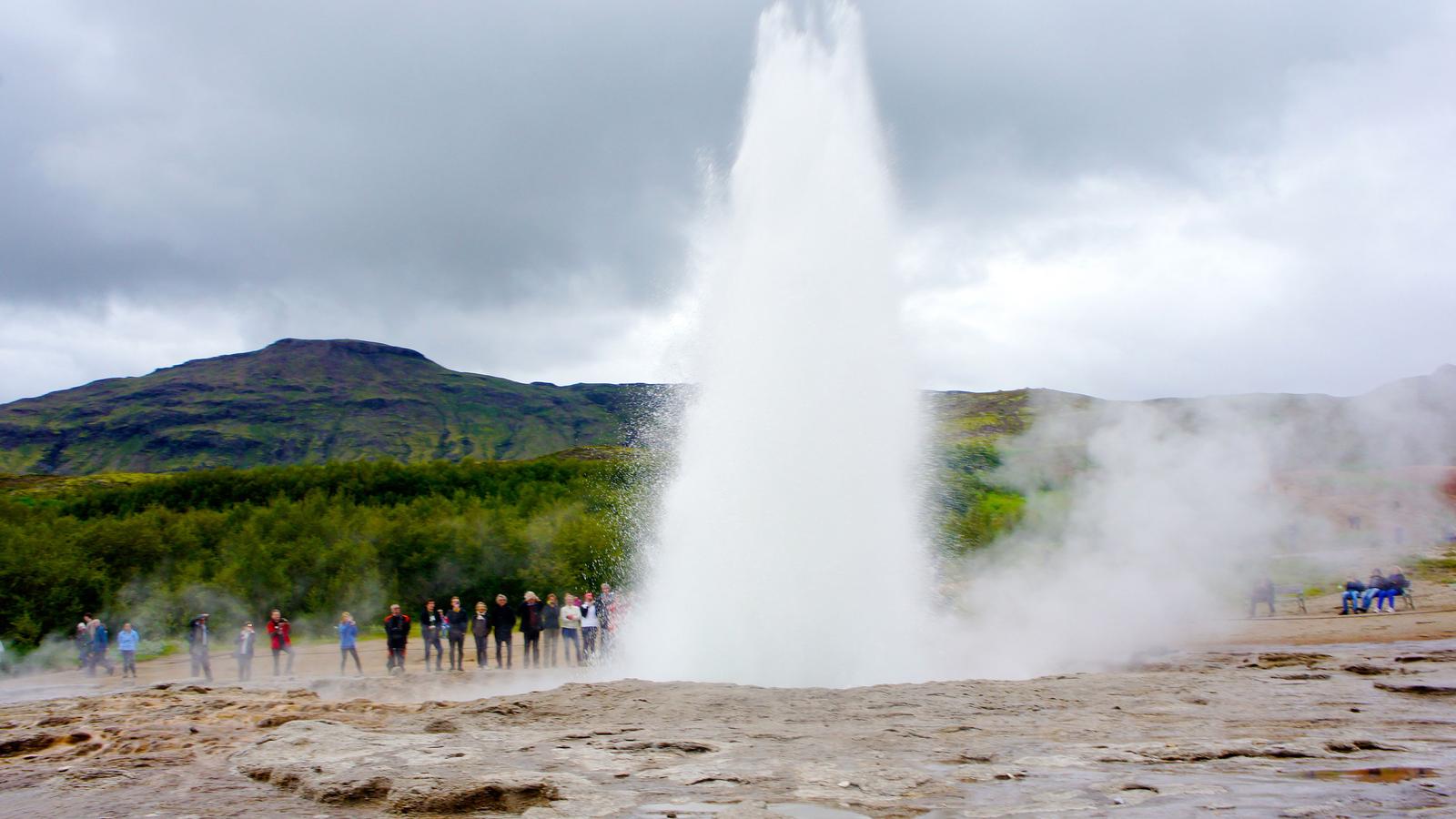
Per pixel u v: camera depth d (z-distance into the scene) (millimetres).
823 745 11352
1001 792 9039
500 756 10922
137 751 13047
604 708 14078
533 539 60719
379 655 41125
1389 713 13086
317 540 59219
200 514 65688
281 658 40781
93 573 51750
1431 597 38781
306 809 9336
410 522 62438
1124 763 10227
